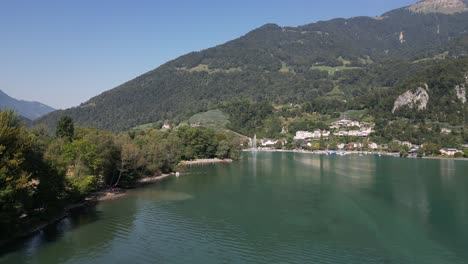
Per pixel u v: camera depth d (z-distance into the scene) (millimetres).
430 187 107188
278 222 69375
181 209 80562
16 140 59438
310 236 61219
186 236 61438
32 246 56656
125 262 50469
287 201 88000
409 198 90562
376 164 187750
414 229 64375
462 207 80250
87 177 88250
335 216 73438
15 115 74562
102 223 69438
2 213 53188
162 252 54094
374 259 50969
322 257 52094
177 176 137500
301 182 118688
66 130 152250
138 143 143875
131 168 112750
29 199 61344
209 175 140125
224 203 86500
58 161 78312
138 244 57562
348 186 109438
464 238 59250
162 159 140875
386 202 85875
